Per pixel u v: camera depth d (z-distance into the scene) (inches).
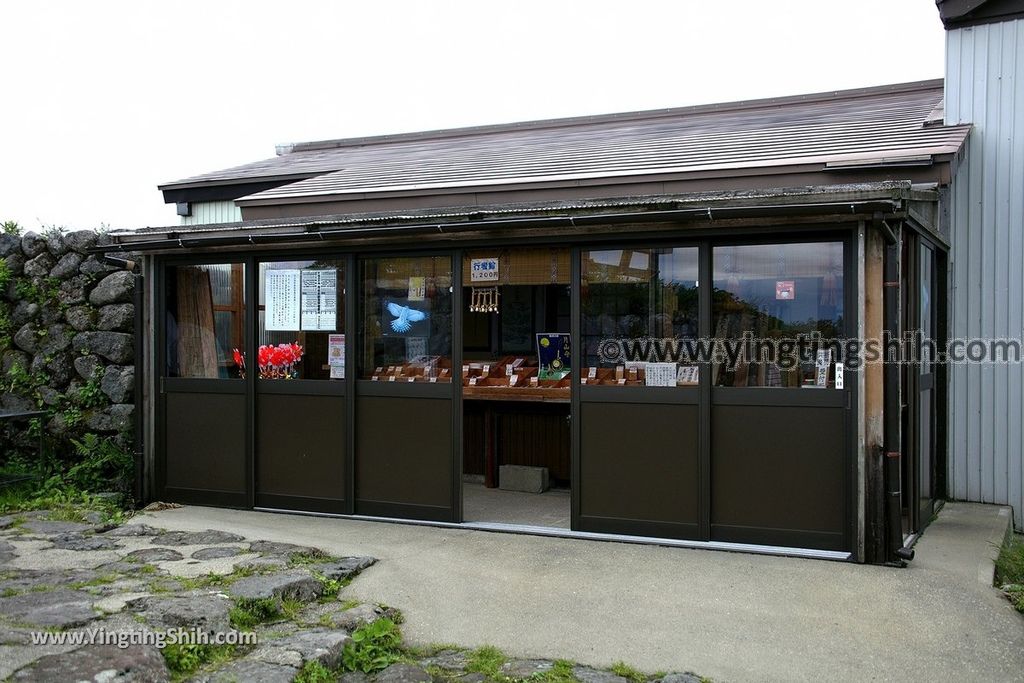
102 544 222.4
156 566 200.5
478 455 336.5
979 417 282.4
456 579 199.3
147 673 138.6
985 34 283.0
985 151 282.4
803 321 212.8
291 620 174.4
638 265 229.3
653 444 227.1
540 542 228.8
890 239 200.4
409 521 252.4
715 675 152.6
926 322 255.4
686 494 223.5
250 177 398.9
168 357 289.9
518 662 159.2
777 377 215.5
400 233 237.3
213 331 282.0
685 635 167.6
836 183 241.6
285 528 247.1
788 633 167.0
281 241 255.9
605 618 176.4
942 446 285.6
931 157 229.9
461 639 169.9
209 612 166.2
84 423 310.0
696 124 384.2
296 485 268.4
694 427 222.8
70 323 319.3
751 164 250.2
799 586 189.0
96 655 141.6
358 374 263.0
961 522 251.6
